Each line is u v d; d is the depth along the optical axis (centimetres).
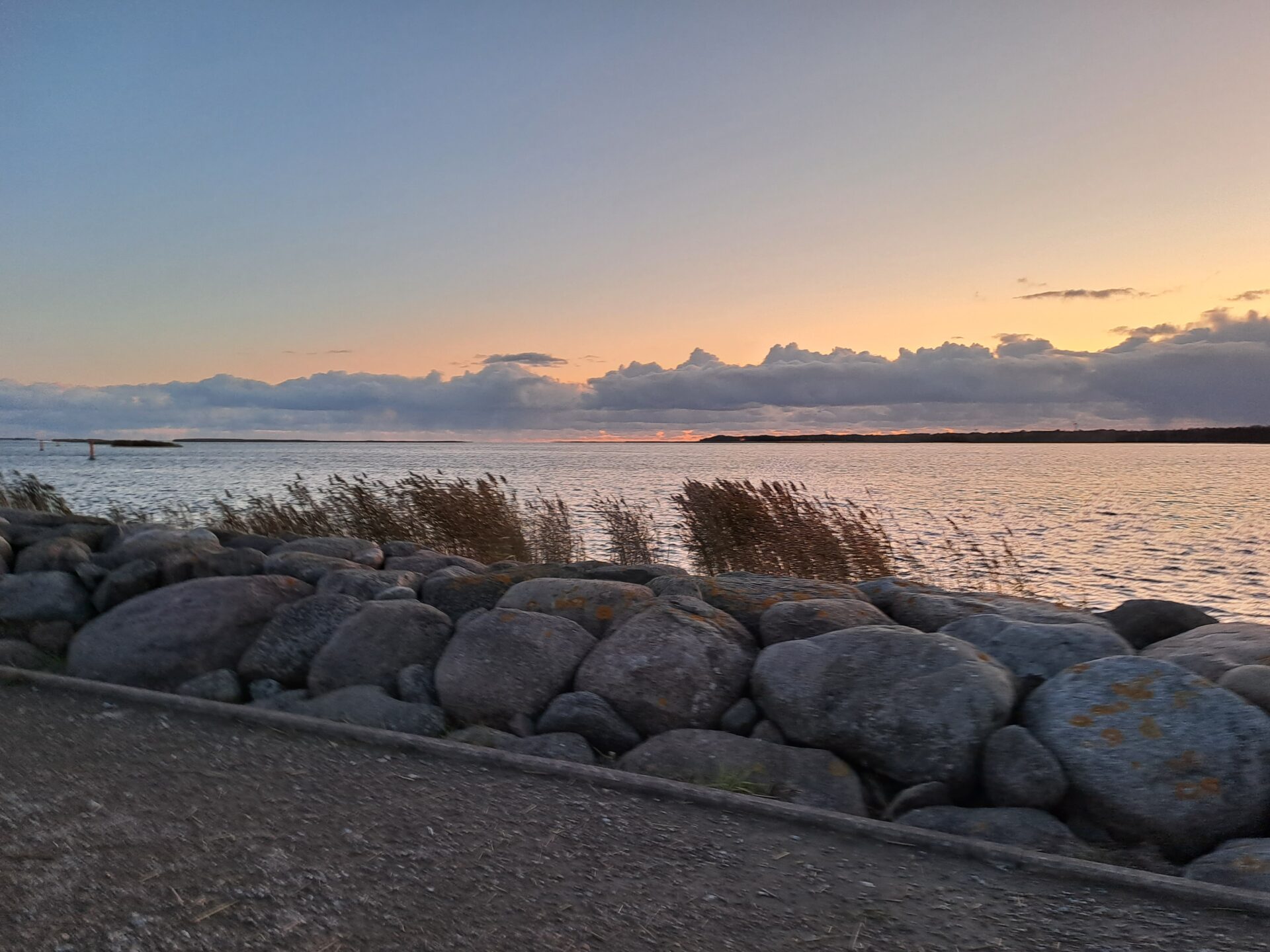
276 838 337
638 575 679
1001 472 6838
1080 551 1894
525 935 277
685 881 318
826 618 530
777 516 1040
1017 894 317
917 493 3872
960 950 279
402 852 330
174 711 494
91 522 842
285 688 573
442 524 1112
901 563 1102
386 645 553
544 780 410
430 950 265
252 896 292
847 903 307
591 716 479
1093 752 389
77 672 596
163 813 357
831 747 445
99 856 315
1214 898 310
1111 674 415
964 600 578
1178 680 403
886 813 409
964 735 414
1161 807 370
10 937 260
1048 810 395
